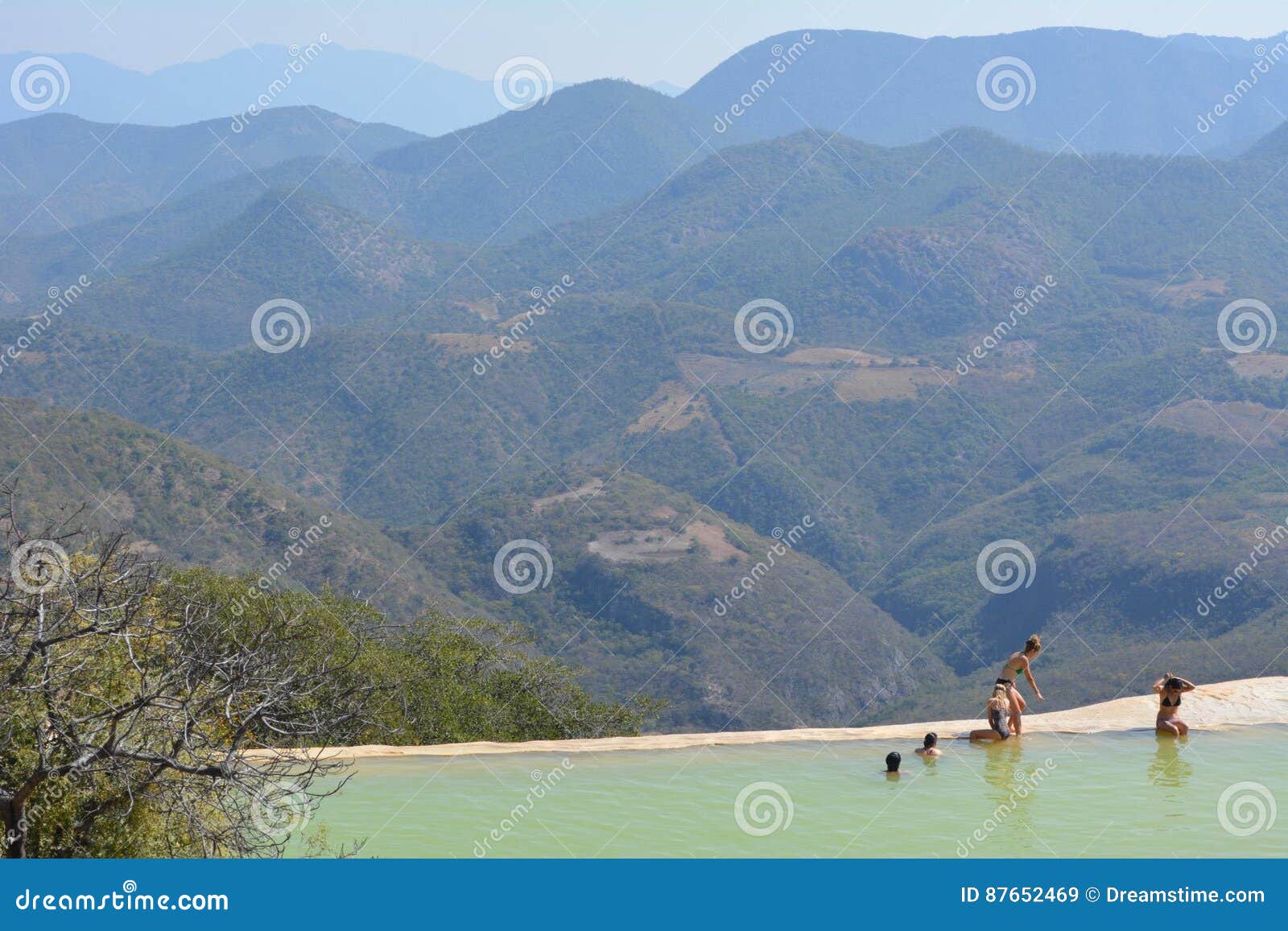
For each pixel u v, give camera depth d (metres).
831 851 10.19
